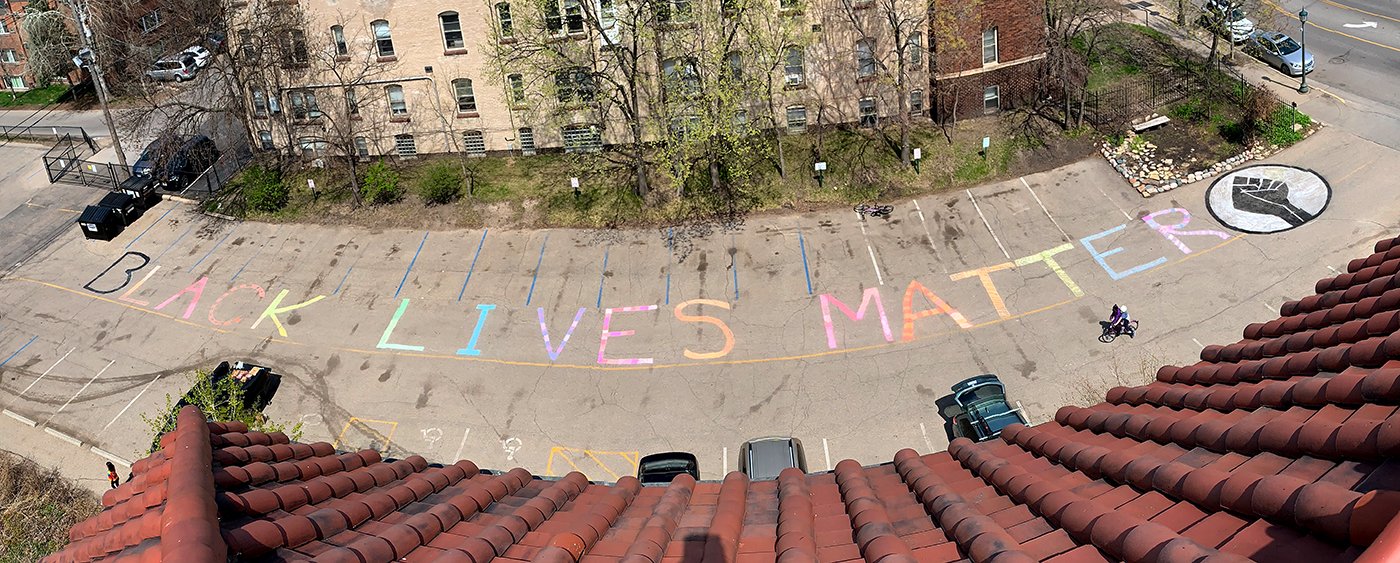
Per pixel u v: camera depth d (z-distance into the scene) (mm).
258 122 51656
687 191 44469
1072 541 8734
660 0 40688
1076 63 43406
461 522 12156
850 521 11328
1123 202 41750
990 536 8883
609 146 47906
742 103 45031
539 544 11094
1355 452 7730
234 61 48656
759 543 10797
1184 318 35500
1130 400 14641
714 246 41938
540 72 45188
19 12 65625
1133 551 7504
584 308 39531
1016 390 33500
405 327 39594
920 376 34531
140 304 42969
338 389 36938
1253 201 40781
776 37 42219
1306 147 43469
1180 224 40156
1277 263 37438
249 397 36094
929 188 43625
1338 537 6594
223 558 8688
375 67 47594
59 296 44156
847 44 44781
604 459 32906
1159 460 10023
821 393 34344
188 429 12242
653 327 38156
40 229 49938
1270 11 48656
